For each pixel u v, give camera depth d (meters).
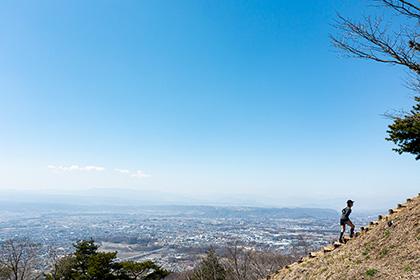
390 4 6.63
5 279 29.50
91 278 30.05
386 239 11.19
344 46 7.26
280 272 14.96
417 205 12.09
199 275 33.47
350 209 13.95
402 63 6.89
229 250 30.70
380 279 9.08
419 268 8.70
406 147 12.48
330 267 11.80
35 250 33.47
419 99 10.09
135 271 31.72
